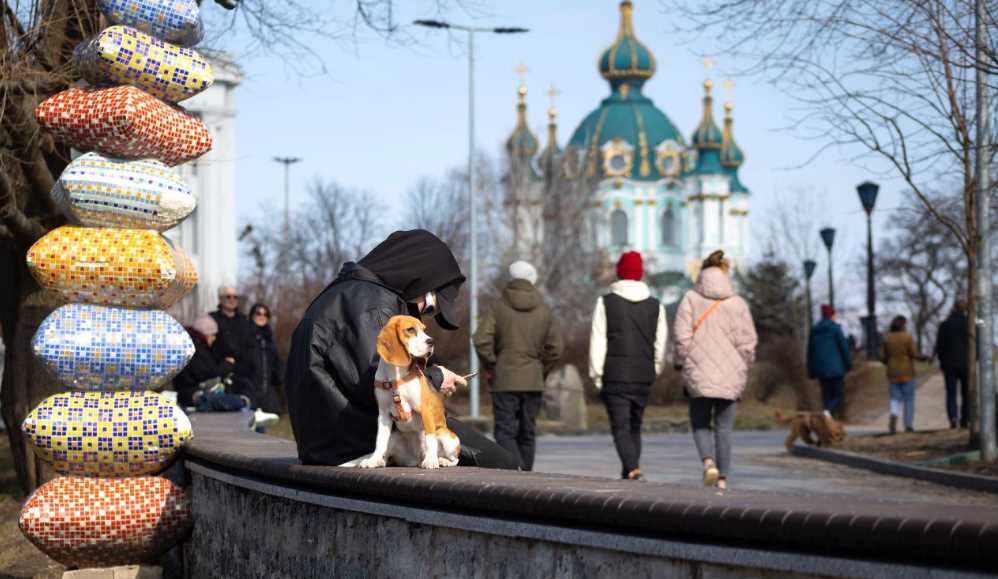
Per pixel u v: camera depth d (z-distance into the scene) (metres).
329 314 6.05
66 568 8.52
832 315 25.94
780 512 3.36
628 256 13.36
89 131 8.38
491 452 6.69
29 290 12.78
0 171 11.48
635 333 13.19
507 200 74.88
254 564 6.99
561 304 71.69
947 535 2.96
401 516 5.10
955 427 24.61
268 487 6.53
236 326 15.98
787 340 50.19
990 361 18.34
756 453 23.59
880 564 3.14
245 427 10.60
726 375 13.03
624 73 146.62
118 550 8.37
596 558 4.04
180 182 8.60
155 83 8.61
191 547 8.50
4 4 11.47
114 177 8.37
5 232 12.21
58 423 8.27
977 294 18.55
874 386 40.78
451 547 4.81
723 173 142.88
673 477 17.44
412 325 5.61
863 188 36.28
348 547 5.67
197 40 9.02
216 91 74.94
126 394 8.45
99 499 8.28
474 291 41.09
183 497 8.46
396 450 5.77
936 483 16.55
